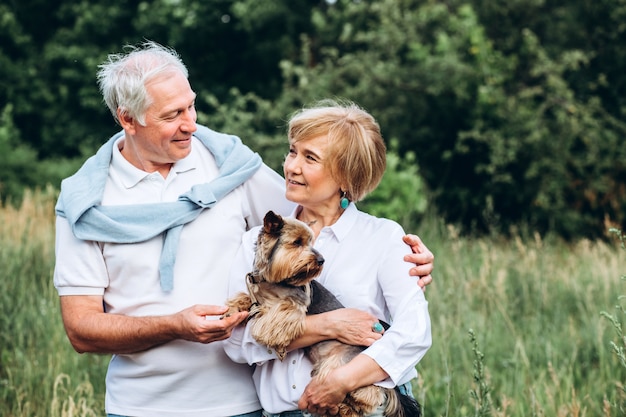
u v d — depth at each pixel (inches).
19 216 420.8
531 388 205.6
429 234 402.0
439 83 566.3
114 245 131.6
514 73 598.2
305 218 134.0
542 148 566.6
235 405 135.7
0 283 283.1
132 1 714.8
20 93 725.9
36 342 248.7
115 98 131.4
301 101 581.3
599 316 274.5
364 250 128.2
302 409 120.7
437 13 597.6
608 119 584.7
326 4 692.7
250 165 141.5
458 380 228.7
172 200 135.5
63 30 724.7
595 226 592.4
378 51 603.8
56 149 740.7
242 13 662.5
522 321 286.7
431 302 284.4
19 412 206.7
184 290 132.5
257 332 122.0
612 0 596.1
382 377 119.3
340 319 121.0
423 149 609.3
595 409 212.7
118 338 127.3
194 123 132.6
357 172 126.6
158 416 133.5
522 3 603.2
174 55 136.7
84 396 220.2
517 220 592.1
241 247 134.5
